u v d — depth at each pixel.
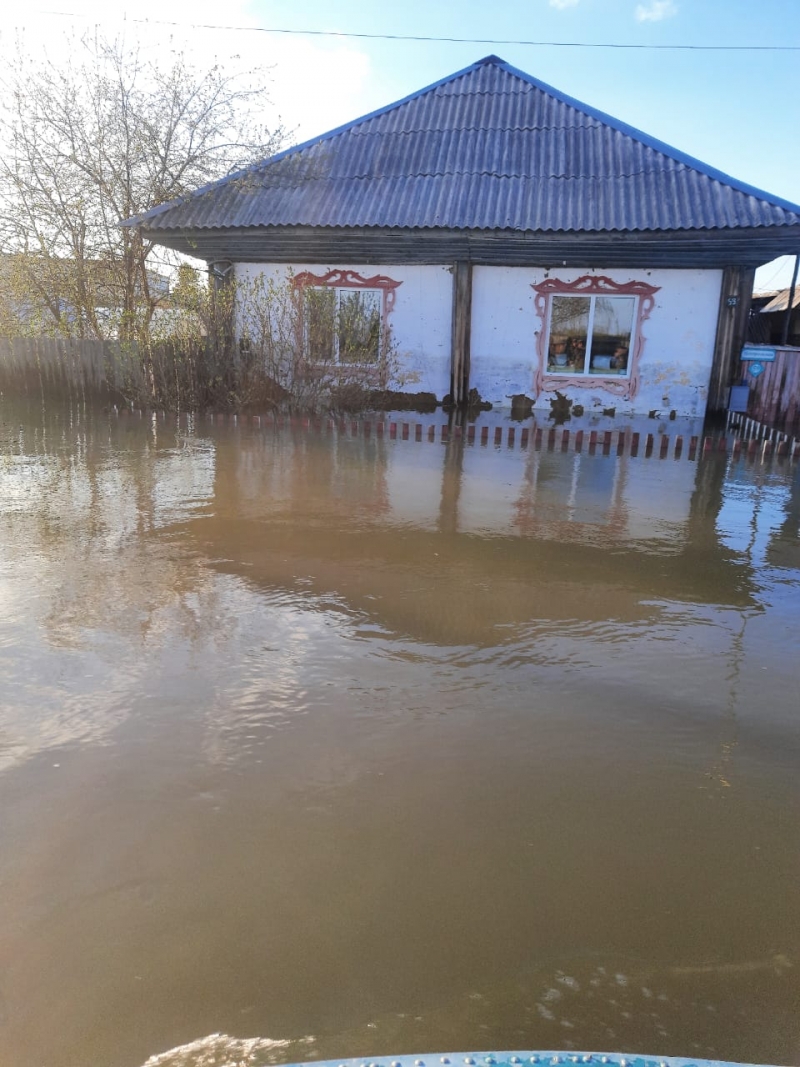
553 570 5.42
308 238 13.34
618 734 3.34
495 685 3.74
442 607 4.68
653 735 3.34
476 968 2.15
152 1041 1.93
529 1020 1.99
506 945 2.23
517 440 11.02
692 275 13.44
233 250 14.27
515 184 13.59
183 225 13.30
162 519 6.36
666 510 7.23
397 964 2.15
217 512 6.62
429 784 2.95
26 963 2.14
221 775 2.97
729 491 8.12
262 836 2.64
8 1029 1.96
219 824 2.70
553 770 3.06
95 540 5.76
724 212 12.18
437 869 2.52
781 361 13.46
